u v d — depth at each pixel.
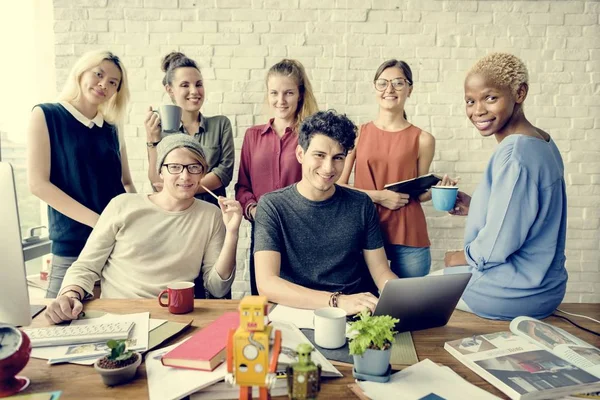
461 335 1.13
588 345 1.01
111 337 1.04
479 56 2.73
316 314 1.09
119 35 2.68
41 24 2.74
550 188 1.20
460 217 2.81
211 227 1.63
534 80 2.77
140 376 0.90
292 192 1.57
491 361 0.95
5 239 1.00
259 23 2.69
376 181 2.16
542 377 0.88
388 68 2.10
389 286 1.03
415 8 2.70
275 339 0.76
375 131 2.17
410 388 0.86
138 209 1.59
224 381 0.86
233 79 2.72
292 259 1.53
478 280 1.26
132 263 1.56
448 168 2.81
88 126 1.94
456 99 2.76
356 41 2.71
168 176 1.56
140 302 1.34
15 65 2.74
